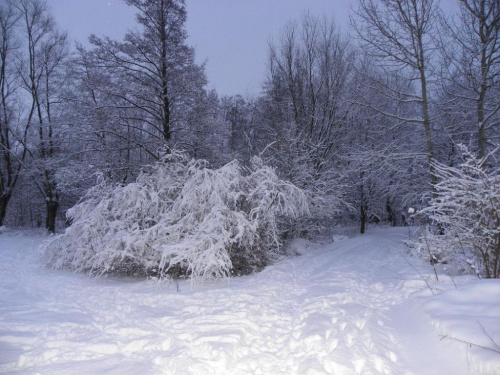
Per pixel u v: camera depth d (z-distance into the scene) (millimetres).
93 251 8766
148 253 8445
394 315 4969
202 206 8781
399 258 10117
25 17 19547
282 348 3965
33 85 19594
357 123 17828
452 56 10891
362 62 13305
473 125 12188
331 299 5789
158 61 14359
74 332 4621
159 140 14422
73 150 17234
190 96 14875
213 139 15875
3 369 3547
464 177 6621
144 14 14234
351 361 3357
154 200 9109
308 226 14492
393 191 15195
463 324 3568
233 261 8680
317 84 17719
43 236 17234
